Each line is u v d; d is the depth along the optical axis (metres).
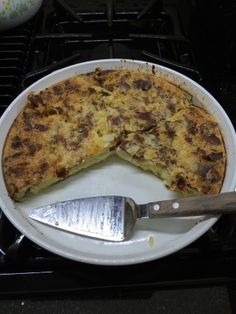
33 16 0.43
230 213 0.26
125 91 0.36
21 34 0.42
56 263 0.27
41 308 0.27
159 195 0.31
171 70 0.36
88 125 0.33
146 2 0.46
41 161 0.31
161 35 0.41
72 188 0.32
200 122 0.33
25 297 0.27
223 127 0.33
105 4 0.46
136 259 0.25
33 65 0.40
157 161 0.31
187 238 0.26
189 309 0.27
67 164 0.31
